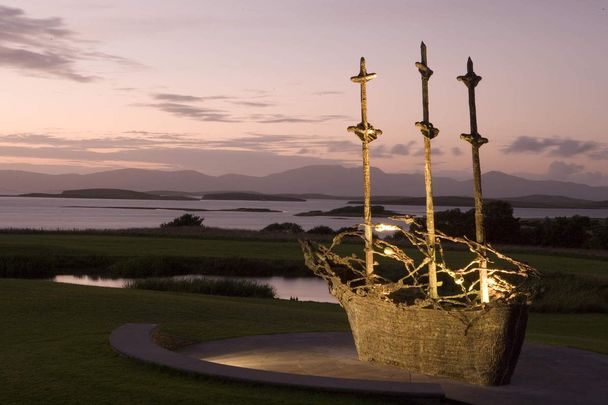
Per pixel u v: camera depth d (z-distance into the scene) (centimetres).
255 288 3022
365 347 1278
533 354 1438
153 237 5975
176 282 2992
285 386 971
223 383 995
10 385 966
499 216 6544
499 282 1271
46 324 1582
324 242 5606
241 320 1858
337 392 955
